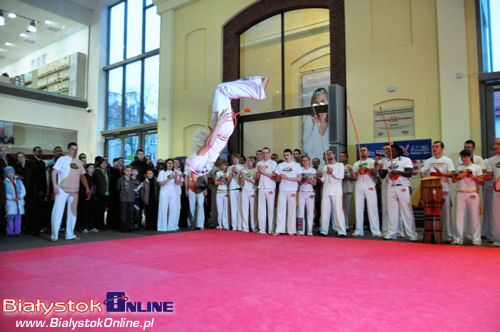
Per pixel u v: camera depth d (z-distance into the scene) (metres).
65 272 3.80
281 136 10.20
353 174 6.98
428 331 2.16
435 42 7.84
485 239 6.55
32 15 14.85
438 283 3.28
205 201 8.95
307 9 9.91
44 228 7.74
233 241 6.09
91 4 15.73
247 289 3.10
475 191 5.69
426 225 5.90
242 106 10.94
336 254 4.79
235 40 10.99
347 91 8.70
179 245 5.64
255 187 7.92
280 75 10.32
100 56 15.34
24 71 17.45
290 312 2.50
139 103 14.11
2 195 6.95
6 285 3.29
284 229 7.11
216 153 4.05
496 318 2.37
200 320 2.36
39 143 14.16
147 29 14.10
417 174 7.75
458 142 7.37
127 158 14.45
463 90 7.39
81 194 7.62
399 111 8.11
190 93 11.72
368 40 8.56
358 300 2.77
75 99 15.27
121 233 7.48
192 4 11.91
